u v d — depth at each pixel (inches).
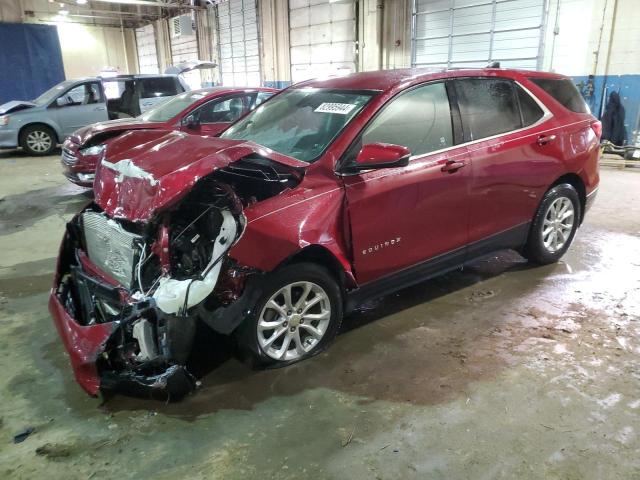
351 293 122.0
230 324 101.3
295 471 84.8
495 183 141.3
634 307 141.6
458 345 123.6
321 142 121.6
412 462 86.3
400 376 111.3
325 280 114.5
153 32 995.3
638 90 353.4
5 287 164.2
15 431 95.9
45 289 162.6
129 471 85.4
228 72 831.1
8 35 794.8
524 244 161.5
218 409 101.3
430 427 94.8
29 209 266.4
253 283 102.7
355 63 572.4
